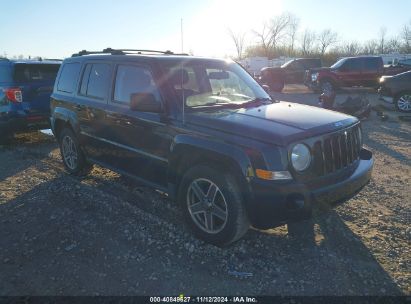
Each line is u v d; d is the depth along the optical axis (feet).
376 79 66.80
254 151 10.89
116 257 12.05
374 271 11.20
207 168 12.00
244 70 17.43
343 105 38.06
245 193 11.12
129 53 17.13
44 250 12.59
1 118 26.40
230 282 10.75
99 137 17.02
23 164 22.86
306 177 11.16
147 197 16.79
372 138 29.68
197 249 12.41
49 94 27.78
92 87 17.49
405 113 43.93
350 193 12.15
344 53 205.05
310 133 11.35
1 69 26.55
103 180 19.20
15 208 16.03
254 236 13.26
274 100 16.05
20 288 10.60
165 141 13.41
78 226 14.15
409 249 12.44
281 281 10.76
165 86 13.76
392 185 18.47
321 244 12.76
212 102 14.11
